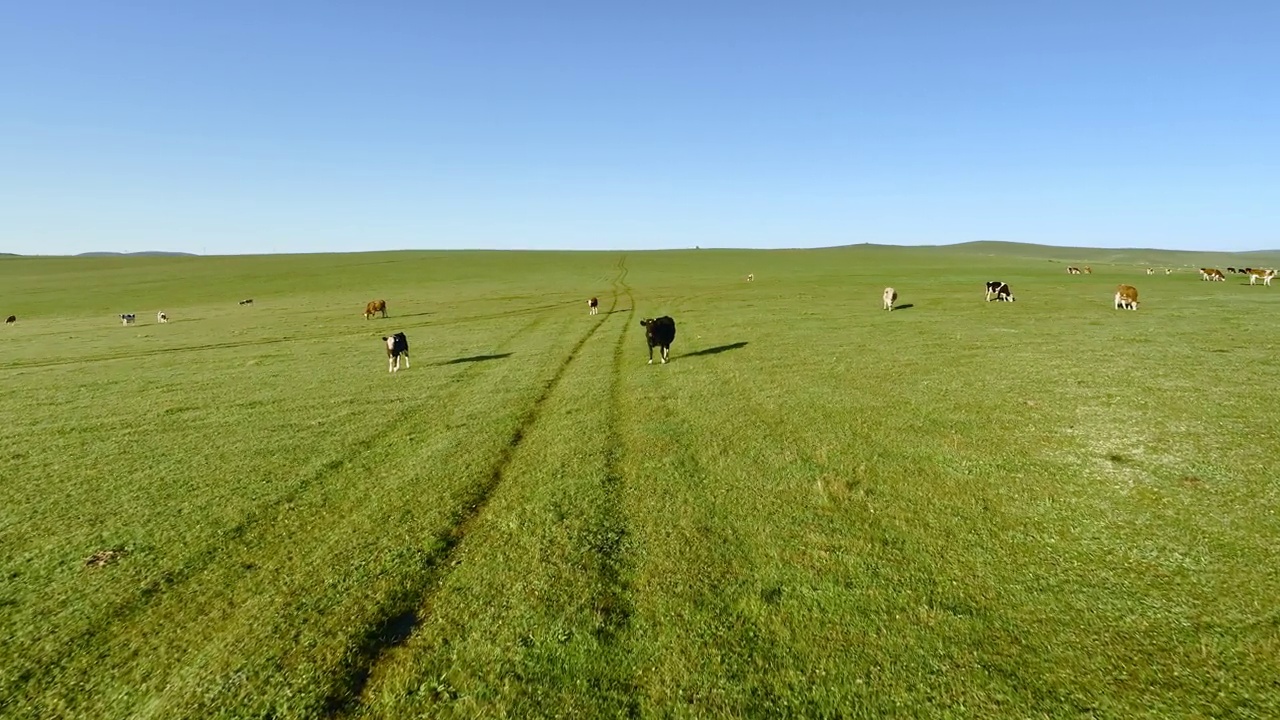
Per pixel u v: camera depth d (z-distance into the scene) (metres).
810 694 5.41
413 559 8.12
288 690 5.82
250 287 76.62
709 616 6.57
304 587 7.55
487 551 8.27
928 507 8.91
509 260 116.19
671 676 5.72
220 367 24.69
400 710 5.53
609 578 7.43
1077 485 9.32
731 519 8.86
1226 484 8.89
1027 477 9.75
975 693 5.30
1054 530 8.02
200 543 8.84
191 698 5.77
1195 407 12.76
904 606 6.57
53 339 37.22
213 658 6.30
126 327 42.97
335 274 90.00
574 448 12.48
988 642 5.94
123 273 98.25
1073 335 23.78
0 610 7.29
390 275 88.12
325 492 10.67
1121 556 7.29
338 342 31.39
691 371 19.84
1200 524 7.84
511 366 22.56
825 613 6.52
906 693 5.36
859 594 6.82
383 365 24.12
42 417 16.88
